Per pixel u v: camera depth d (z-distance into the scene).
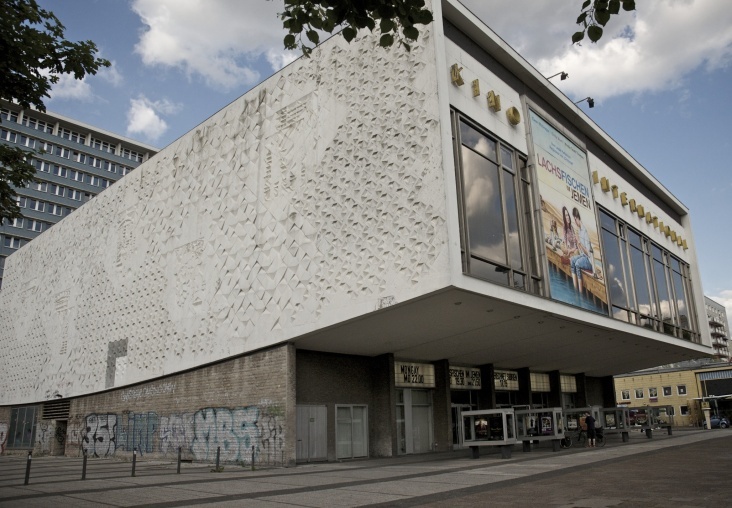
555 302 22.53
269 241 23.73
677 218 42.06
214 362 25.08
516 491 11.52
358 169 20.91
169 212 30.34
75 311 37.62
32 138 88.69
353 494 11.93
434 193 18.36
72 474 18.75
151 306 30.08
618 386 72.56
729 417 55.88
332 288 20.72
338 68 22.59
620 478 13.13
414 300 18.41
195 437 25.34
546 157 25.28
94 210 37.88
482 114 21.84
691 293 40.94
